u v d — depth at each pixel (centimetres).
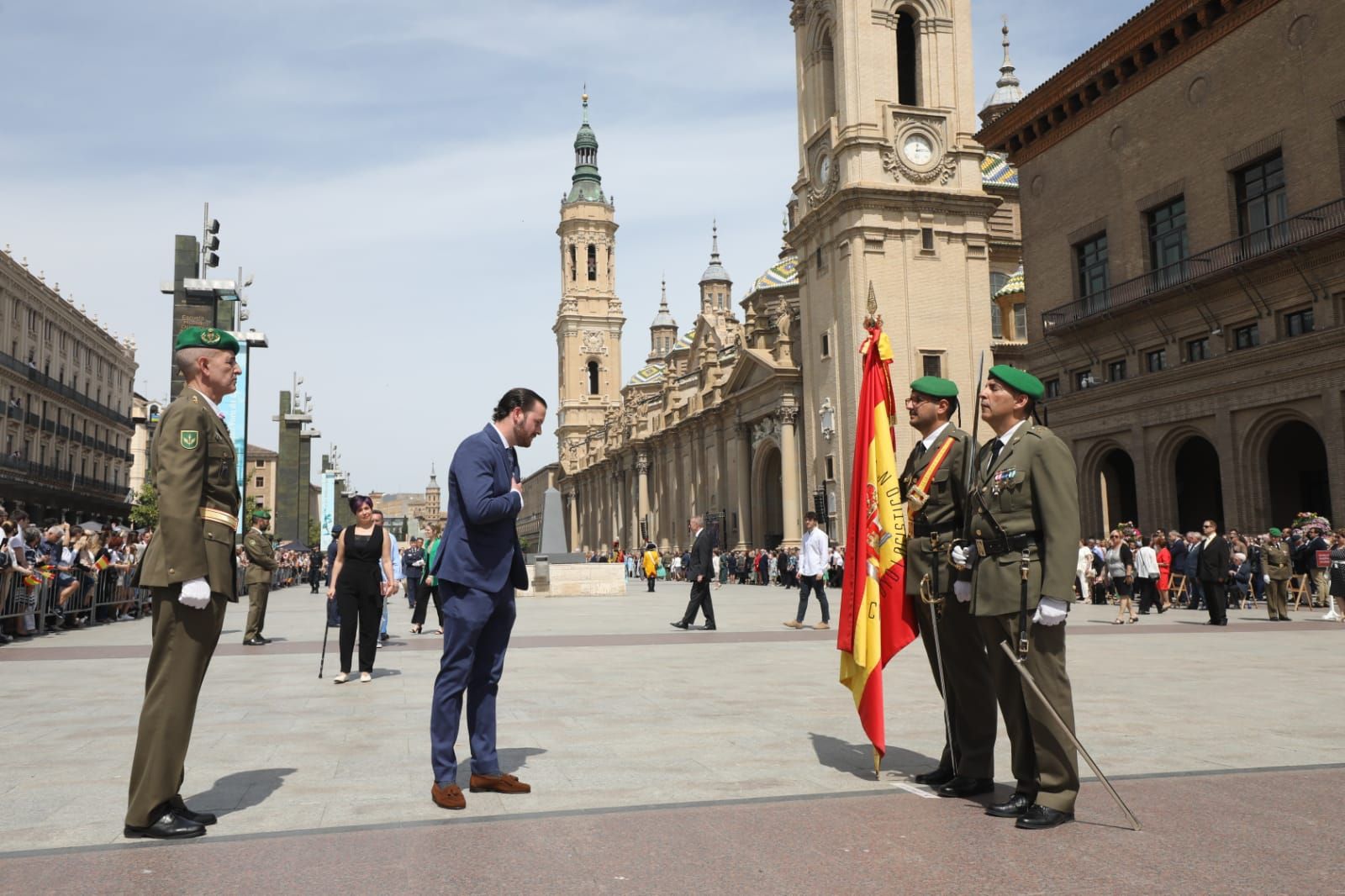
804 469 5306
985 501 538
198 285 3117
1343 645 1444
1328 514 3128
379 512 1112
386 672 1198
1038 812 488
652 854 442
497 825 493
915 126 4581
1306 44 2695
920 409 630
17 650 1466
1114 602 2758
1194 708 843
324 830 485
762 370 5534
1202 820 494
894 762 642
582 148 11675
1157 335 3206
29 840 471
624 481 8775
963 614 568
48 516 6438
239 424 3225
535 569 3744
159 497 497
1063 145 3719
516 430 593
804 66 5022
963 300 4562
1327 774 589
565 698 931
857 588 634
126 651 1452
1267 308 2797
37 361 6288
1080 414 3544
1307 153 2688
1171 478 3188
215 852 449
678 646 1501
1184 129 3130
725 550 6288
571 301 11319
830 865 426
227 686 1061
